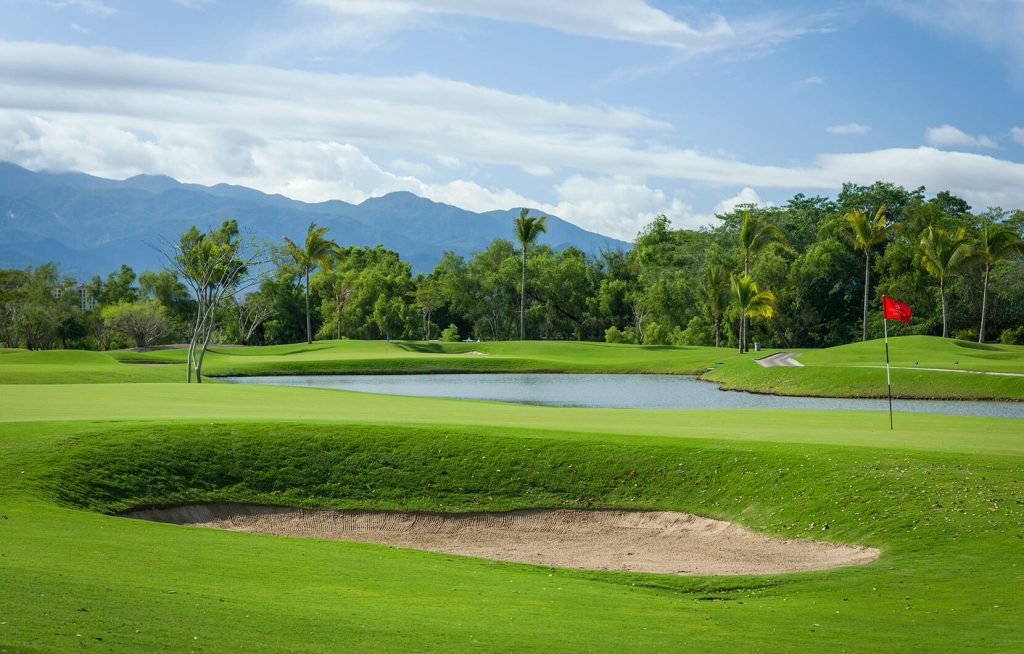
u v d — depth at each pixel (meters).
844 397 57.09
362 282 134.12
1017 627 11.99
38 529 15.79
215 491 22.52
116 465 22.00
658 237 149.25
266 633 10.21
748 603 14.12
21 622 9.56
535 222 111.00
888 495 19.80
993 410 47.31
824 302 113.25
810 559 18.17
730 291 107.81
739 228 134.00
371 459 24.16
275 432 25.02
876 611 13.16
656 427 28.45
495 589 14.10
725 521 20.98
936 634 11.66
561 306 136.25
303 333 139.12
